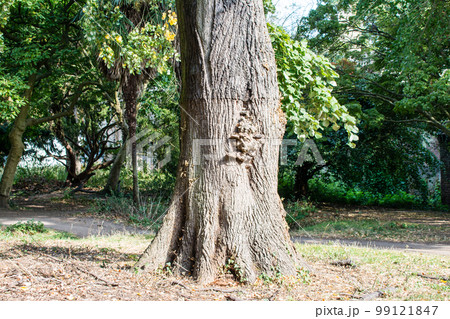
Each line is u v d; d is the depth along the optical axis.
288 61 6.15
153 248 5.27
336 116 6.27
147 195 21.17
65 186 25.31
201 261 4.97
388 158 19.72
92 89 20.27
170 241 5.29
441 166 20.59
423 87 12.62
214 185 5.09
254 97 5.13
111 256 6.57
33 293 4.16
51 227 12.22
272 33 6.16
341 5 16.23
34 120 17.62
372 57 17.20
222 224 5.06
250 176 5.23
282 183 20.62
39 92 19.58
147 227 13.53
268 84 5.23
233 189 5.08
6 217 14.20
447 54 14.48
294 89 5.92
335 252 7.71
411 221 15.12
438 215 17.14
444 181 20.56
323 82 6.30
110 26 8.56
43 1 15.42
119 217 15.35
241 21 5.09
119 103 20.98
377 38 16.69
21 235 9.82
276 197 5.36
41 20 15.68
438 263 7.04
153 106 19.91
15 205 17.72
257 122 5.17
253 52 5.13
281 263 5.14
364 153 18.78
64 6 16.31
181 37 5.23
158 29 8.18
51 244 7.96
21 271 5.03
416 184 20.89
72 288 4.40
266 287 4.78
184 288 4.61
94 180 26.84
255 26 5.14
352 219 15.83
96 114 24.03
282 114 5.47
